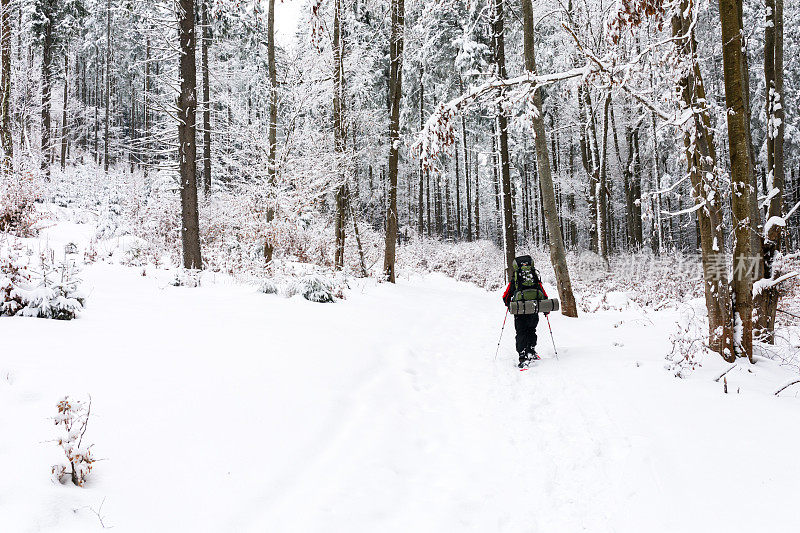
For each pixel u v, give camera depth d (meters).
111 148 45.12
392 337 7.82
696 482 3.23
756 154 23.17
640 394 4.85
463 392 5.77
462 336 8.83
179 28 11.71
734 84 4.99
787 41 20.39
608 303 13.15
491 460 4.05
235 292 9.52
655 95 6.79
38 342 4.70
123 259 12.57
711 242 5.57
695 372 5.19
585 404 4.96
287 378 5.00
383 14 17.33
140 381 4.19
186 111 11.51
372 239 22.27
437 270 23.17
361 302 10.62
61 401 2.96
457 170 36.38
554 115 27.05
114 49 43.06
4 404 3.39
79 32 39.19
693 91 5.61
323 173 15.69
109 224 17.62
